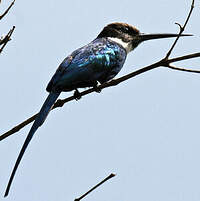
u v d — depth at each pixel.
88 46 13.07
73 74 12.08
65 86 11.81
